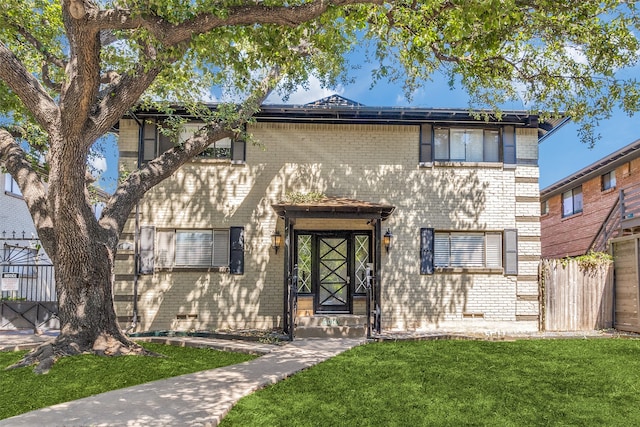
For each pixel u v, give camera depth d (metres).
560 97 10.14
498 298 13.23
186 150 10.66
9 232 15.91
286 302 11.84
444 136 13.74
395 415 5.38
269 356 8.60
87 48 7.07
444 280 13.23
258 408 5.53
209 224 13.14
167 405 5.48
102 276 8.91
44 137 11.70
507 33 7.37
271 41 7.54
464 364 8.02
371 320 12.27
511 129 13.67
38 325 12.63
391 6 8.44
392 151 13.55
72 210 8.44
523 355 8.84
